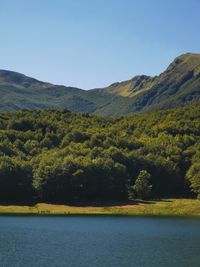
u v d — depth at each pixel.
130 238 110.88
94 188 193.50
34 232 119.12
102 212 171.38
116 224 138.50
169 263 82.88
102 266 79.69
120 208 177.75
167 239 109.69
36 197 192.62
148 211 172.88
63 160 196.25
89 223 140.50
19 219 148.75
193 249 96.56
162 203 188.38
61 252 91.62
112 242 104.69
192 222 144.88
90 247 97.75
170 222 144.50
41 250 93.38
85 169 192.88
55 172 189.00
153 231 123.44
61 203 188.00
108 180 194.62
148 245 101.12
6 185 188.50
